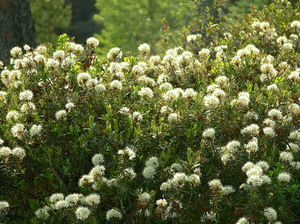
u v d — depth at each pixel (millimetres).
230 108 4984
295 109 5188
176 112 5074
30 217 4211
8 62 10898
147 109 5344
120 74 5680
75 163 4758
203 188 4496
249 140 4793
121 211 3893
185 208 4102
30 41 11172
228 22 13039
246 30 9188
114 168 4434
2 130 5020
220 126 5121
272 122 4809
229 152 4492
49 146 4887
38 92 5652
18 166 4598
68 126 5035
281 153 4504
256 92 5516
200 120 5000
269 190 4215
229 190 4023
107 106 4895
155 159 4215
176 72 6527
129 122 4754
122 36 16406
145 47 7004
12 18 10711
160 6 16797
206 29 10266
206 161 4539
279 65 6508
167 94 5090
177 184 3826
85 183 3936
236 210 4043
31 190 4727
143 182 4457
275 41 8062
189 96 5094
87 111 5172
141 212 3924
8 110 5375
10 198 4605
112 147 4590
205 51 7039
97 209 4047
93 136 4676
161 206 3730
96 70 6188
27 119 4922
